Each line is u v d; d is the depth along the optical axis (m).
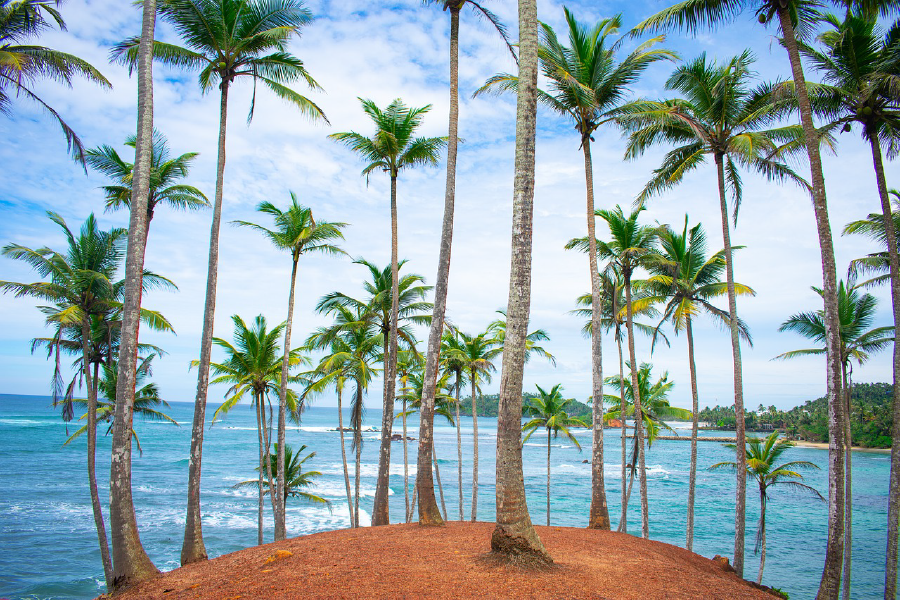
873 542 32.78
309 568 9.27
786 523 38.97
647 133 17.77
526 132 9.51
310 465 64.88
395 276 17.50
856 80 14.56
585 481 59.34
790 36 12.98
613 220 19.97
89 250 18.88
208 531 31.25
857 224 18.84
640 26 14.17
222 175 14.32
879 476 63.00
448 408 29.39
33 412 163.50
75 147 13.84
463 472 64.25
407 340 21.62
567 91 17.27
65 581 21.86
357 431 23.95
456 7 15.88
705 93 16.95
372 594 7.64
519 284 9.22
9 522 30.59
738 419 16.11
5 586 21.17
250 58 14.73
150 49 11.89
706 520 39.50
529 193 9.41
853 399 117.81
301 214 20.52
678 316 20.47
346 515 37.38
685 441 135.75
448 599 7.36
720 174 17.09
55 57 12.91
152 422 148.75
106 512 33.59
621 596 7.78
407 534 12.16
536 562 8.80
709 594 8.46
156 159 16.64
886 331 19.88
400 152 18.27
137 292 11.24
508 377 9.19
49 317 17.11
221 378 24.11
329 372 23.64
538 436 141.50
